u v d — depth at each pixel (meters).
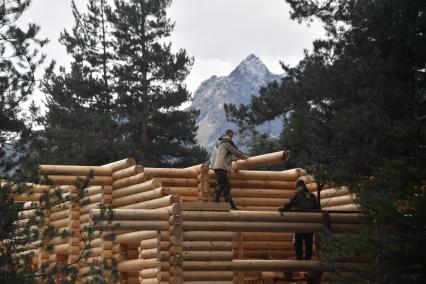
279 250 45.28
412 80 41.09
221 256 37.16
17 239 28.94
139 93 99.81
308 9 56.88
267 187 46.03
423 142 36.75
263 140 85.56
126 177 41.62
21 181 29.73
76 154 86.88
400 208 34.25
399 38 40.31
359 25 46.91
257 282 42.44
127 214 36.19
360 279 35.53
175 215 36.66
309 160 40.72
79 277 29.19
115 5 101.62
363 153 37.91
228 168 40.59
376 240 33.66
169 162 98.38
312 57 57.06
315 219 38.62
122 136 97.31
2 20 38.69
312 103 55.88
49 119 92.75
